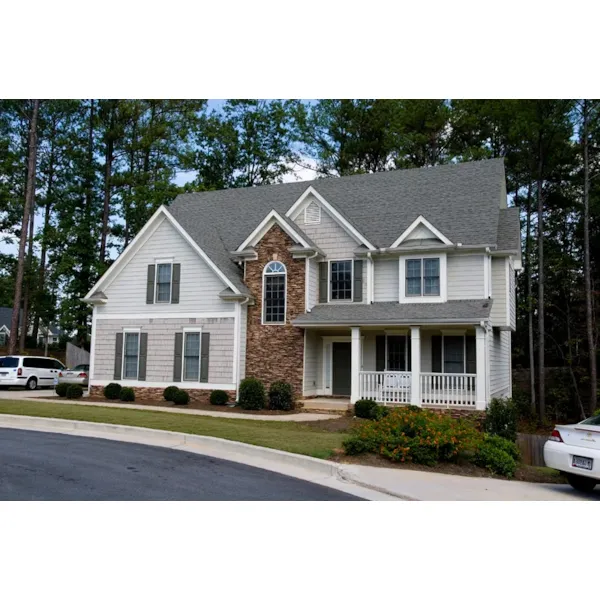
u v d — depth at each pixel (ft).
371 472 36.09
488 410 62.34
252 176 146.82
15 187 144.66
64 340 171.42
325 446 42.27
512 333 120.06
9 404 63.98
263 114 145.07
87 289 129.70
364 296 74.64
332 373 78.07
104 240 129.70
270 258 76.43
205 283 77.25
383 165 141.59
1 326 211.41
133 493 29.12
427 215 76.02
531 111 96.58
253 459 39.60
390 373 67.97
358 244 75.31
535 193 118.62
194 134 142.00
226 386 74.79
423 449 40.04
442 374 65.72
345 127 141.18
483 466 41.04
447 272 70.85
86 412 57.72
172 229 79.77
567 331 109.91
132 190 127.75
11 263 148.77
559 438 35.27
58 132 145.69
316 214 78.43
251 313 76.69
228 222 90.27
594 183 107.45
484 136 127.85
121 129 131.54
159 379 78.38
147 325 79.97
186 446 43.65
